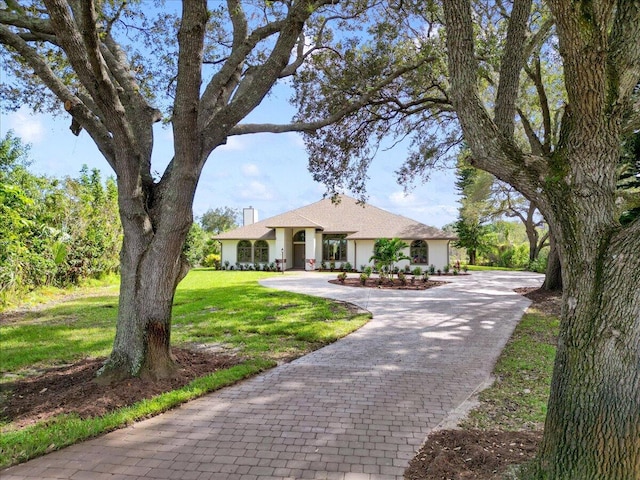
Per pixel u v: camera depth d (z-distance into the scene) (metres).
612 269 2.37
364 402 4.51
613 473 2.26
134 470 3.08
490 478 2.79
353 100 8.83
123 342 5.11
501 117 3.38
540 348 6.95
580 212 2.57
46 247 11.95
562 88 12.39
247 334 8.02
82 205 15.77
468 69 3.02
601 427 2.31
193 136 4.73
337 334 8.01
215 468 3.11
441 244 26.44
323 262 29.17
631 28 2.53
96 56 4.20
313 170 9.92
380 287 17.45
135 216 5.11
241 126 6.10
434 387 5.02
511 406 4.36
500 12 8.56
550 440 2.58
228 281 19.92
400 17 8.14
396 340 7.67
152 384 4.84
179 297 13.75
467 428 3.79
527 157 2.83
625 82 2.52
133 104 5.76
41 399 4.52
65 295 14.10
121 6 6.12
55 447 3.40
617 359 2.30
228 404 4.45
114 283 17.67
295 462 3.20
